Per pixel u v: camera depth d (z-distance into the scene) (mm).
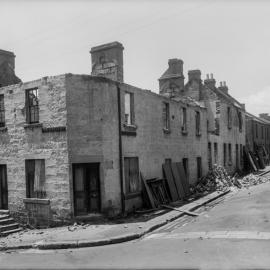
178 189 21453
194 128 25828
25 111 16422
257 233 11977
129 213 16828
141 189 18188
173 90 30969
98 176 15508
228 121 35406
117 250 10984
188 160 24484
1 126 17547
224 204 19188
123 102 17016
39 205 15805
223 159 32938
